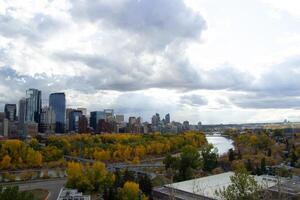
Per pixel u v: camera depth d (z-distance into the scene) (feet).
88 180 385.50
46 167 592.19
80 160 639.76
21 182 458.91
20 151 608.19
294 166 515.91
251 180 122.62
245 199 120.26
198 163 491.72
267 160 539.29
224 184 333.42
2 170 566.36
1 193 224.33
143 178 368.48
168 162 509.35
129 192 321.52
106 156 641.81
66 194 349.82
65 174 521.24
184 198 299.17
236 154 615.98
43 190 402.31
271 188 147.74
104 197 328.49
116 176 410.72
